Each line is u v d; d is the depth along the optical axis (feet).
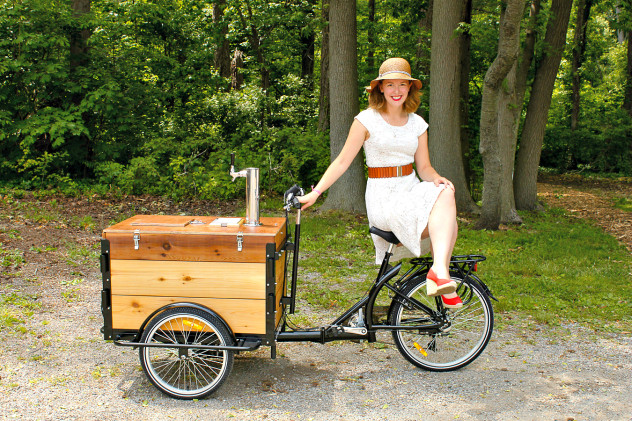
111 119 41.04
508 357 12.96
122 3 48.26
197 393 10.54
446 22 35.94
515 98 34.40
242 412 10.11
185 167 39.29
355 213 34.88
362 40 52.34
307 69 64.95
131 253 10.47
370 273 21.06
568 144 75.82
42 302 16.28
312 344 13.60
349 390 11.07
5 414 9.83
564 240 28.58
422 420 9.89
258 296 10.41
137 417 9.86
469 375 11.87
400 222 10.96
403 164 11.31
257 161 41.42
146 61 46.62
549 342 14.01
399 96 10.91
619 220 38.22
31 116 38.34
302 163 41.29
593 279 20.15
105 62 41.81
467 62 42.45
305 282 19.61
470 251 25.12
